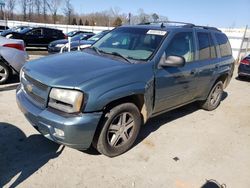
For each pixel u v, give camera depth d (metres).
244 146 4.48
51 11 65.69
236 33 17.98
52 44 12.99
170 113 5.67
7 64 6.66
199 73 4.88
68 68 3.45
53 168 3.34
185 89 4.63
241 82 10.44
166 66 4.02
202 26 5.39
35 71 3.47
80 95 3.04
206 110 6.09
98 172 3.35
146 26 4.70
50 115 3.10
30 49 17.19
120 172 3.40
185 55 4.56
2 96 5.79
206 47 5.20
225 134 4.89
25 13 63.91
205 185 3.33
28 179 3.10
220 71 5.63
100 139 3.40
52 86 3.13
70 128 3.03
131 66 3.62
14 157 3.49
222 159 3.98
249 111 6.44
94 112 3.13
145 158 3.77
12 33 15.81
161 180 3.33
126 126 3.69
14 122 4.48
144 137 4.39
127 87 3.41
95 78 3.21
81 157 3.62
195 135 4.70
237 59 17.97
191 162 3.80
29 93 3.54
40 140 3.95
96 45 4.70
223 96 7.79
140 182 3.25
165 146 4.17
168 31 4.37
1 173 3.15
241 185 3.41
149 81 3.74
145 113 3.91
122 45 4.39
